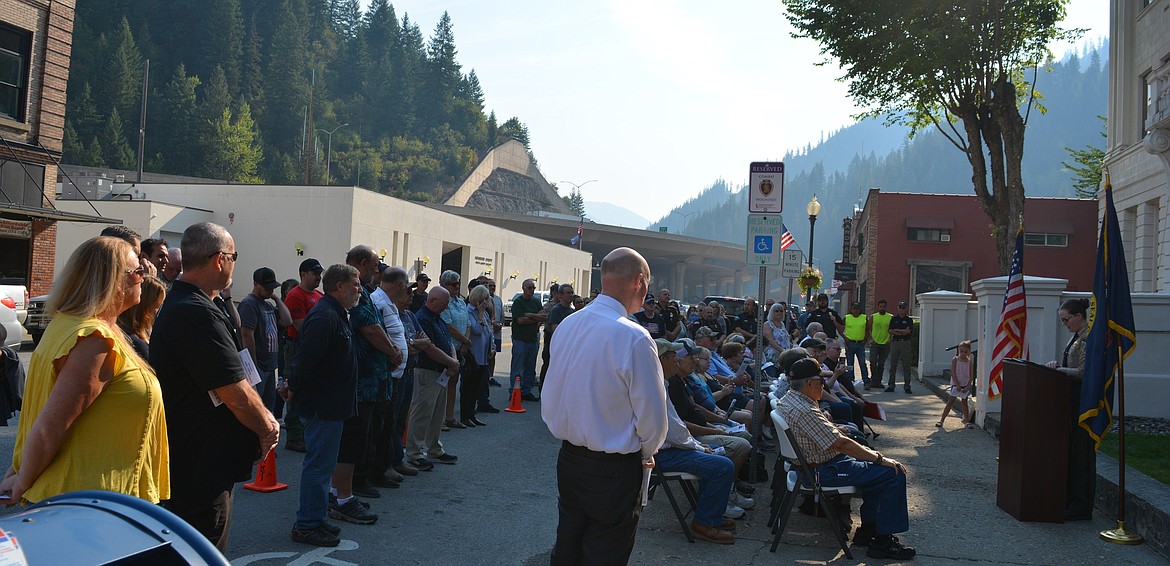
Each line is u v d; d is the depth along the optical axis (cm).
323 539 588
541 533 656
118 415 325
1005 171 2036
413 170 18112
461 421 1125
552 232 11294
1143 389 1155
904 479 622
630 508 400
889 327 1842
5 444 829
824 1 2066
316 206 4116
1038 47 2055
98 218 2555
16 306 1642
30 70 2531
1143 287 2286
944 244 4028
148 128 13262
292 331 952
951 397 1255
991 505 784
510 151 19475
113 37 14162
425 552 593
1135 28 2405
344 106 19338
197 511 384
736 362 1112
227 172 13338
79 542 228
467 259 5544
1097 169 4897
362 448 661
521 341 1352
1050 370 723
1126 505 713
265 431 397
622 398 395
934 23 2006
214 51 16038
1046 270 3941
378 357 671
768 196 907
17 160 2494
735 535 674
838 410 966
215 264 393
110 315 334
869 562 611
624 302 422
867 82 2128
